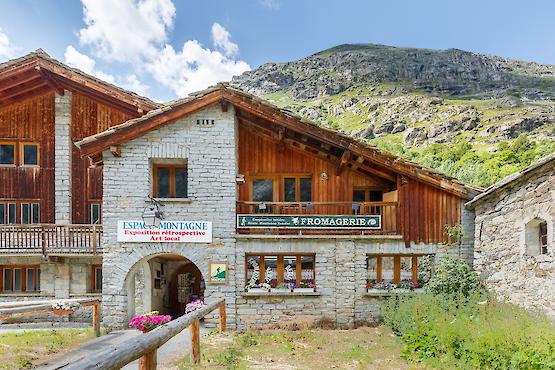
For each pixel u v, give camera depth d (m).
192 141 11.27
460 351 7.24
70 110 14.26
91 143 10.92
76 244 12.78
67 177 14.04
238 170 12.30
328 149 12.05
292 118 11.02
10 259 13.20
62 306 8.98
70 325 12.62
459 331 7.48
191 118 11.31
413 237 11.44
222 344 9.03
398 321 9.99
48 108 14.32
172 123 11.28
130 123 10.88
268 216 11.28
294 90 142.50
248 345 8.90
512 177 8.98
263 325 11.09
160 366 7.13
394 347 8.62
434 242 11.45
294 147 12.39
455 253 11.44
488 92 111.81
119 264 10.99
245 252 11.23
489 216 10.39
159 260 14.53
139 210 11.09
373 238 11.34
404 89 121.38
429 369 7.04
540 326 6.86
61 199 13.95
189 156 11.24
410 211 11.49
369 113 104.38
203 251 11.12
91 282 13.66
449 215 11.54
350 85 135.50
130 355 3.75
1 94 13.90
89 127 14.29
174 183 11.88
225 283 11.06
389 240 11.44
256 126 12.16
